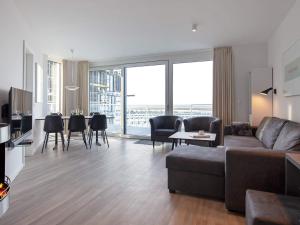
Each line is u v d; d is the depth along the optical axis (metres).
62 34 4.51
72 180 3.04
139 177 3.17
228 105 5.30
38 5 3.22
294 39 3.14
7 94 2.92
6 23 2.89
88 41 4.99
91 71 7.29
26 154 4.41
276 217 1.34
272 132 3.09
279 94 4.02
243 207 2.12
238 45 5.24
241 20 3.75
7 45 2.93
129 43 5.14
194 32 4.37
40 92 5.64
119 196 2.53
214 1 3.08
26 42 3.96
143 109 6.68
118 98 6.91
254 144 3.35
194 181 2.52
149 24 3.94
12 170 3.08
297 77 2.98
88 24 3.95
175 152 2.76
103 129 5.55
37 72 5.12
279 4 3.17
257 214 1.38
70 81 7.12
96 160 4.08
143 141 6.12
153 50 5.77
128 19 3.72
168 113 6.18
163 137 5.02
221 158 2.50
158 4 3.18
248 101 5.20
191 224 1.96
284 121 2.98
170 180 2.63
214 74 5.42
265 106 4.53
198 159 2.49
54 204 2.33
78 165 3.76
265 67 4.86
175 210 2.21
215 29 4.19
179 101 6.11
